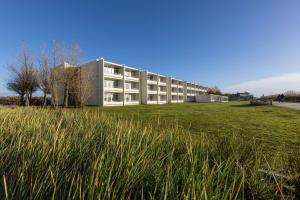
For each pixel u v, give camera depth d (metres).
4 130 2.83
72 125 3.67
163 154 2.10
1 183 1.27
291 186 1.80
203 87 95.19
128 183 1.32
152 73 50.66
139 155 1.77
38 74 25.95
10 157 1.66
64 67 25.06
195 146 2.47
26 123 3.41
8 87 31.14
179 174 1.60
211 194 1.24
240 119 12.03
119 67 40.12
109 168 1.46
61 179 1.31
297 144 4.96
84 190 1.19
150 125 3.79
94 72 35.34
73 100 28.23
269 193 1.75
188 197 1.14
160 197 1.22
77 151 1.89
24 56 27.94
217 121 10.84
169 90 59.91
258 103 34.75
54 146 1.76
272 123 10.02
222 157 2.22
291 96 52.16
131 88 43.66
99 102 34.62
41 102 28.45
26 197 1.15
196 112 18.73
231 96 106.75
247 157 2.31
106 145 2.09
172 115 14.91
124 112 17.70
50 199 1.17
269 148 4.51
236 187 1.58
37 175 1.27
